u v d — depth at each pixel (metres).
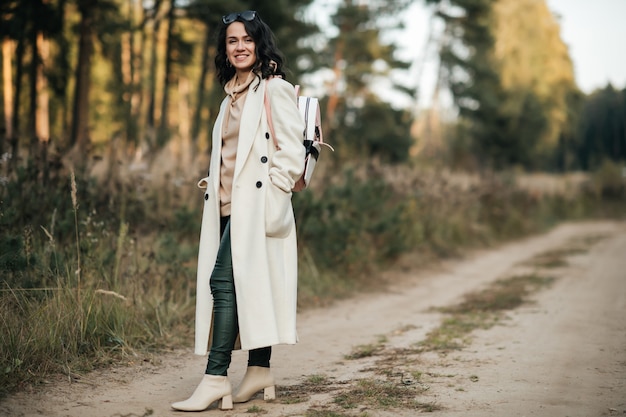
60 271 4.76
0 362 3.72
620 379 3.97
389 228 10.05
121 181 7.11
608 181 31.42
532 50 42.41
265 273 3.29
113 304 4.82
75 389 3.67
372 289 8.49
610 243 15.44
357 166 11.48
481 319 6.28
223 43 3.52
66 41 14.59
